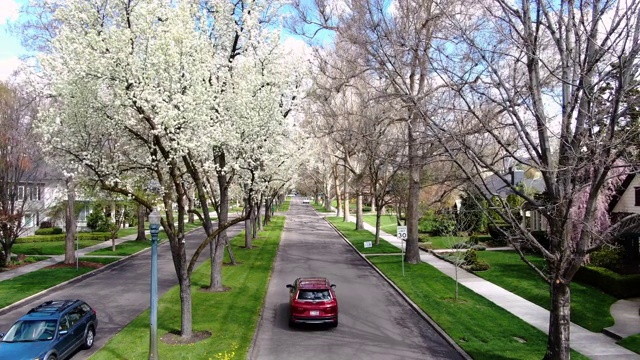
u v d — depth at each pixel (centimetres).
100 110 1389
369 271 2686
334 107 3712
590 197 1027
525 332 1495
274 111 1853
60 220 4684
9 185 2816
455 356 1312
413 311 1806
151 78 1298
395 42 1653
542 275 1143
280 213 8525
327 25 2350
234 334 1466
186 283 1441
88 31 1295
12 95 2750
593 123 1024
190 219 5994
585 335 1470
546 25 1145
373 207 8706
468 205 3278
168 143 1393
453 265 2786
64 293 2170
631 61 954
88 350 1386
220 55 1902
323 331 1558
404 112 2386
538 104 1146
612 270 2131
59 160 1510
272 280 2405
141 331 1502
